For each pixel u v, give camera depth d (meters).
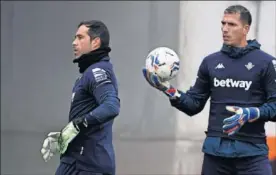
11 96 38.78
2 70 38.97
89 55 14.16
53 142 13.98
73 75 37.97
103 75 13.77
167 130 35.56
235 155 14.08
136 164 29.81
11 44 38.75
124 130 36.31
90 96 14.02
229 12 14.45
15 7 38.56
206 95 15.36
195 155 31.48
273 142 23.14
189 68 34.75
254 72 14.12
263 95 14.26
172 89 15.16
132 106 36.41
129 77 36.50
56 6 37.91
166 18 35.62
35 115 38.47
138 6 36.25
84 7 37.38
